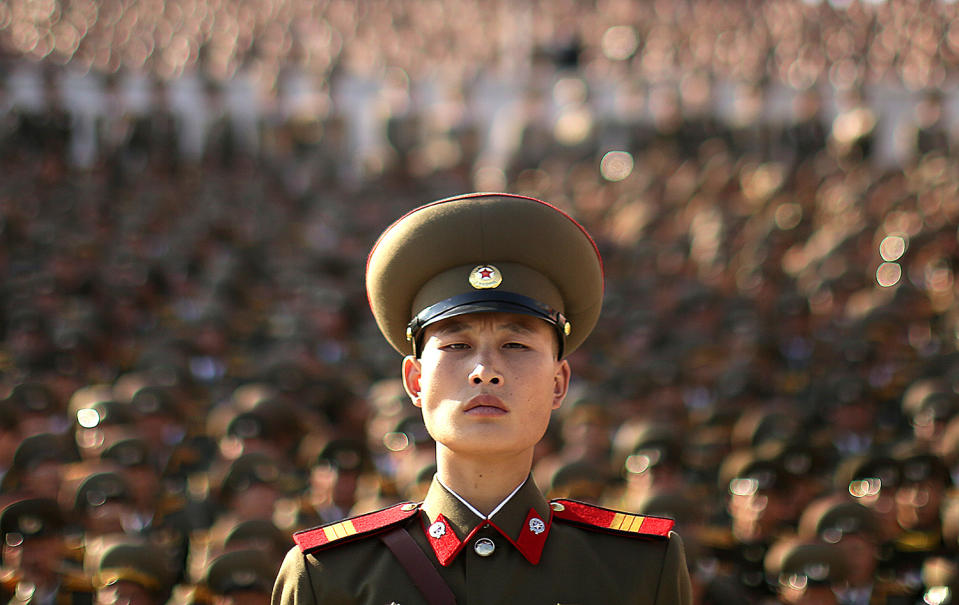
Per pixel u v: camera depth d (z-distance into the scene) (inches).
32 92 2046.0
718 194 1743.4
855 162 1919.3
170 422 796.0
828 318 1203.2
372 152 2073.1
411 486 674.2
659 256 1434.5
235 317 1153.4
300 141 2034.9
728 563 673.0
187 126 2080.5
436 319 235.5
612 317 1159.6
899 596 651.5
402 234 248.1
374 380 985.5
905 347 1030.4
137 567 549.6
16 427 773.9
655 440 732.0
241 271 1296.8
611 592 237.5
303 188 1870.1
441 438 231.9
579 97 2107.5
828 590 601.0
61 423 815.1
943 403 835.4
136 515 653.3
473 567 234.8
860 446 877.8
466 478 240.8
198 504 677.3
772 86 2124.8
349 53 2368.4
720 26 2434.8
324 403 883.4
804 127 1968.5
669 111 2027.6
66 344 970.1
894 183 1679.4
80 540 620.7
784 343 1122.7
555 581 236.1
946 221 1390.3
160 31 2348.7
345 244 1469.0
